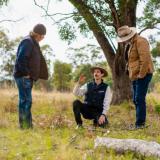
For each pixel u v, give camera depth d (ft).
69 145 22.68
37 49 29.19
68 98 49.03
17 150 21.40
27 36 29.12
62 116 34.30
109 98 30.73
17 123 31.27
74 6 48.29
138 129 28.91
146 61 29.60
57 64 154.71
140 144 20.71
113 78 50.26
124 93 49.39
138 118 30.12
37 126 29.40
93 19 48.78
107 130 27.94
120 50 49.06
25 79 28.78
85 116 31.12
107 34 50.49
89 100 30.96
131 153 20.48
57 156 20.15
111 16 49.29
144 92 30.12
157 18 50.24
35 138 24.73
